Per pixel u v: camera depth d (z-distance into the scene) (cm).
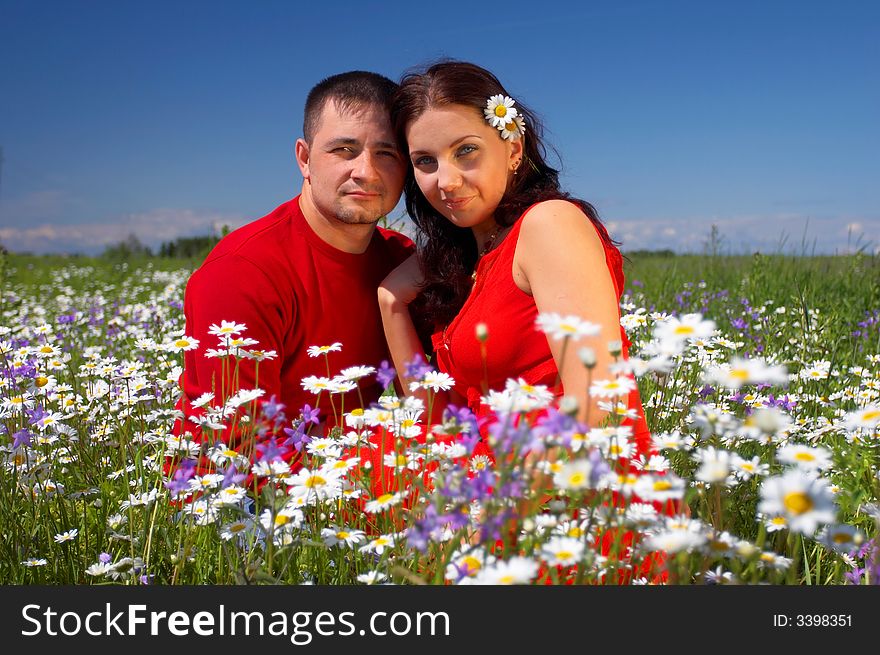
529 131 243
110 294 1015
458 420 136
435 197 237
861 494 173
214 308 259
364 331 286
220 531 178
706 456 152
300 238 272
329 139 254
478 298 235
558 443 117
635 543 143
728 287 680
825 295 565
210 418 206
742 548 129
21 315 726
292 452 229
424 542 121
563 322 131
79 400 282
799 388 296
